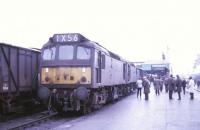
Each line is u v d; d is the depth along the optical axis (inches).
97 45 729.6
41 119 603.8
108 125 524.4
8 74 615.8
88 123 549.3
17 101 676.1
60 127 506.6
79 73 668.1
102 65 760.3
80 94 641.0
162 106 850.1
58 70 676.7
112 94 964.0
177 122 555.2
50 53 687.7
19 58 668.1
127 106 861.2
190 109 770.2
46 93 655.8
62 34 690.2
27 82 707.4
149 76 2198.6
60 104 676.7
